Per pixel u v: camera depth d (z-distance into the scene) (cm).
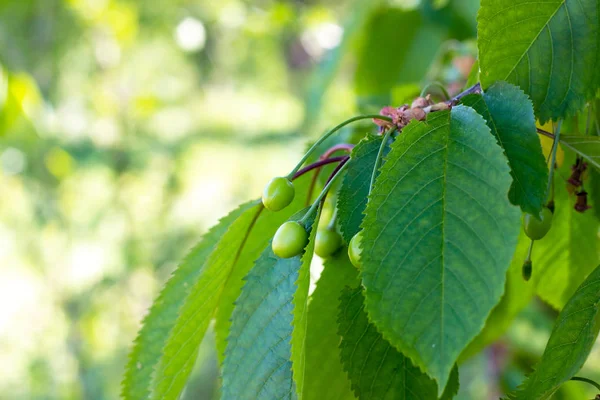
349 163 49
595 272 48
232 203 200
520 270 59
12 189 198
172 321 56
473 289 43
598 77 48
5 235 200
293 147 194
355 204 48
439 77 91
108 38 202
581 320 47
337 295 50
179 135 211
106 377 196
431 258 44
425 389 49
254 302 50
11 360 200
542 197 46
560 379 47
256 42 246
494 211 44
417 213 44
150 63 226
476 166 45
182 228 201
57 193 198
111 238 198
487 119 47
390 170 45
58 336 199
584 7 48
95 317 198
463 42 97
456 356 43
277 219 55
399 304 44
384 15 102
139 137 201
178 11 222
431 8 99
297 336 46
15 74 134
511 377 92
